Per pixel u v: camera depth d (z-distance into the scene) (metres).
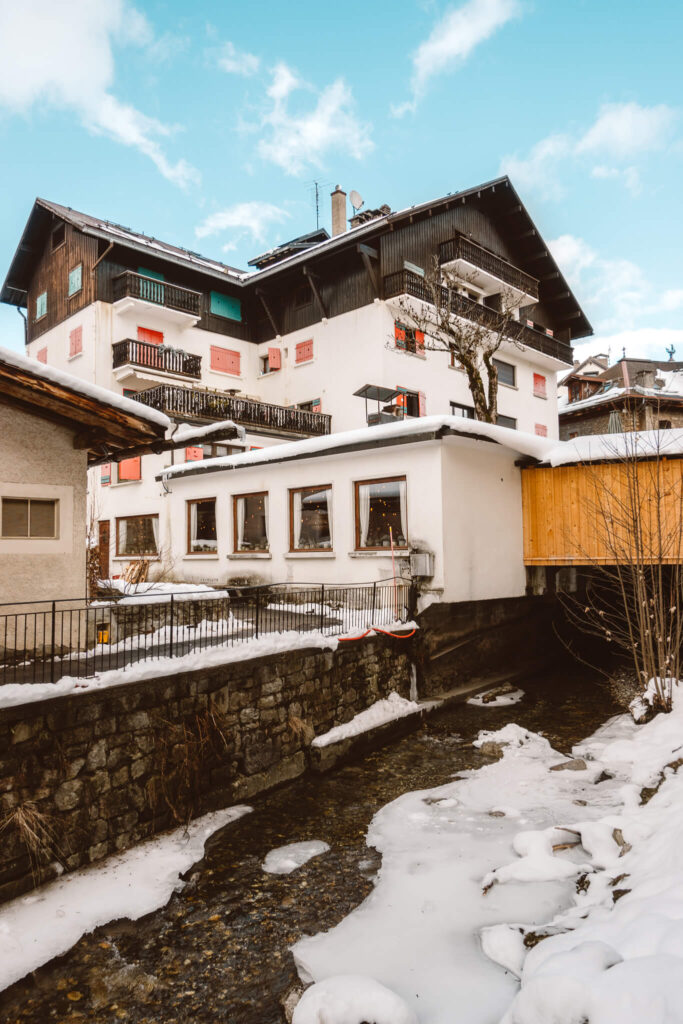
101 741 5.88
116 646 8.05
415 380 23.66
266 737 7.77
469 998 3.93
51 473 7.86
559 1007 3.03
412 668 11.03
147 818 6.27
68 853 5.57
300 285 26.02
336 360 24.36
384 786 7.86
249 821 6.93
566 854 5.67
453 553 11.49
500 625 13.41
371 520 12.50
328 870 5.83
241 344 27.33
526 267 29.78
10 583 7.43
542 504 13.31
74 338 23.62
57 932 4.83
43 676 5.97
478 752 9.05
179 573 16.92
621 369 38.88
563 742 9.33
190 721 6.80
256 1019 4.02
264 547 14.70
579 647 16.36
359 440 12.17
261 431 22.89
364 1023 3.68
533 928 4.53
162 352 23.33
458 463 11.84
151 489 18.77
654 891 4.09
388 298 22.72
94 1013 4.12
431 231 24.45
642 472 11.84
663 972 2.93
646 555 11.53
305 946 4.68
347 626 10.12
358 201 28.03
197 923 5.05
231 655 7.38
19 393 7.18
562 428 32.56
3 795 5.13
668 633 10.34
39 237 26.20
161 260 24.22
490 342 22.98
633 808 6.31
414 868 5.72
